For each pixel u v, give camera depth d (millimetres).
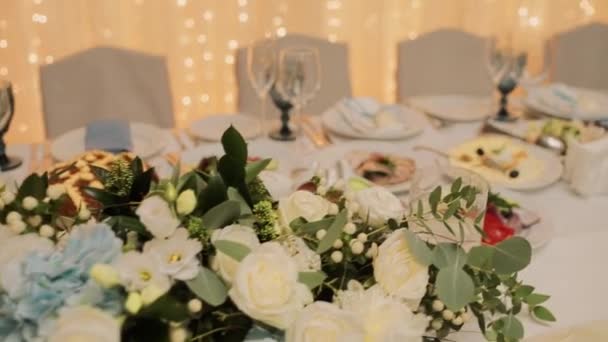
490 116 1686
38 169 1305
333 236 583
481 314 661
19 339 496
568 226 1109
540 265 970
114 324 457
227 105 2965
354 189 698
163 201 536
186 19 2744
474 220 691
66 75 1877
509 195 1181
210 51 2830
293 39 2096
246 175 636
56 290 486
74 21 2607
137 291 486
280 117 1660
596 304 878
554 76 2344
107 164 1030
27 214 579
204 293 512
